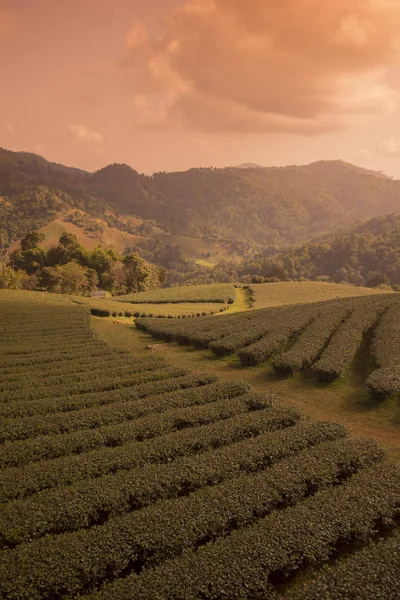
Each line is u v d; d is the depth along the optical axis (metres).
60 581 13.54
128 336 63.22
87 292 144.25
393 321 52.12
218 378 36.34
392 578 13.08
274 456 21.75
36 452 22.92
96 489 18.30
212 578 13.23
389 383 32.88
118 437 24.56
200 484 19.33
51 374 38.28
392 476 19.06
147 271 157.50
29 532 16.17
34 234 177.38
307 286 128.00
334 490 18.12
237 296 116.56
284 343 48.81
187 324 63.09
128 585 13.10
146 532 15.43
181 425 26.80
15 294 93.56
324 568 15.45
